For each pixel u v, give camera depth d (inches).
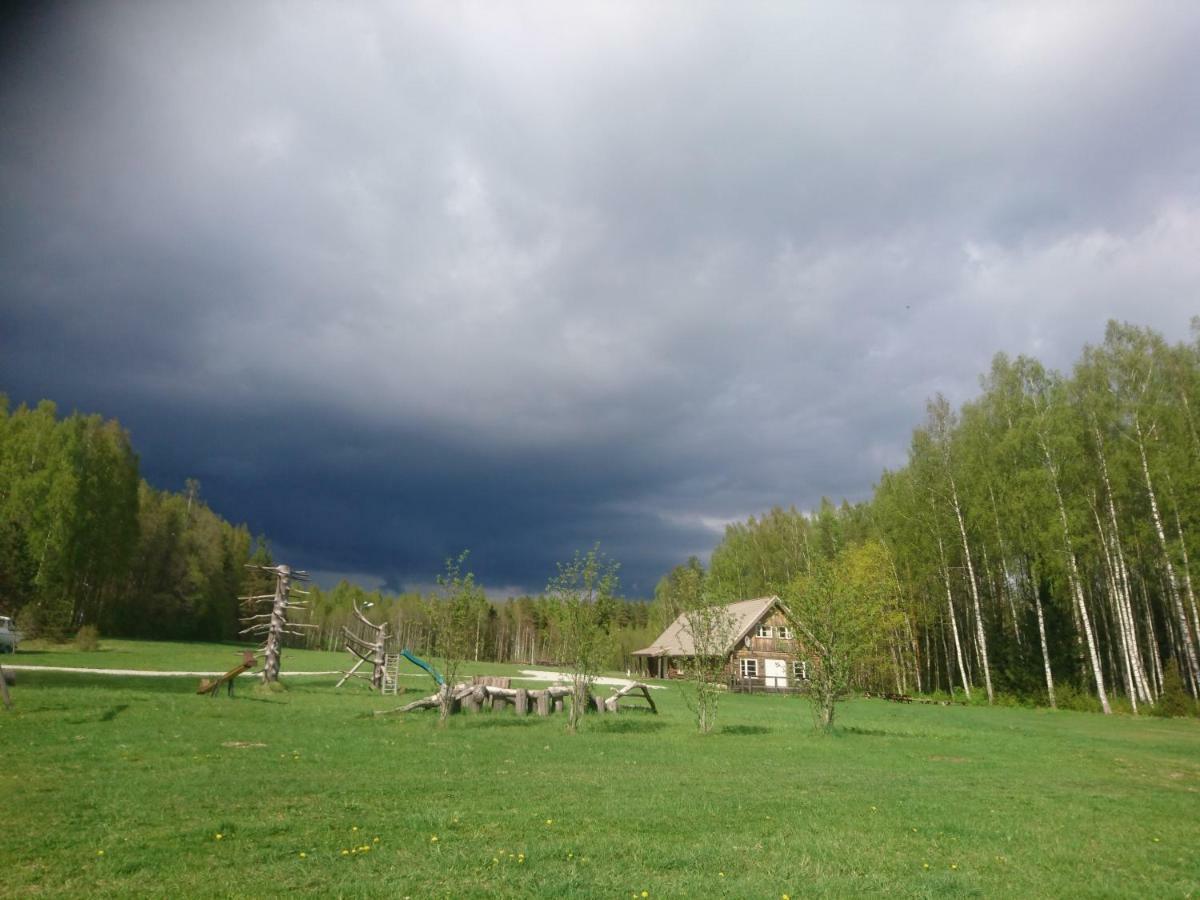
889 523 2208.4
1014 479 1777.8
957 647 1966.0
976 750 780.6
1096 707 1604.3
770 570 3073.3
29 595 2033.7
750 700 1743.4
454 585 882.8
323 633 4350.4
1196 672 1483.8
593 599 872.3
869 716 1305.4
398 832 344.5
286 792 423.2
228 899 250.7
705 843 343.6
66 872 271.7
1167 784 601.6
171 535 3560.5
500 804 414.3
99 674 1280.8
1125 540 1688.0
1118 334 1678.2
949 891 290.4
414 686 1578.5
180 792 409.7
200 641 3671.3
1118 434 1660.9
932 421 2050.9
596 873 291.9
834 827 390.9
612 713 1114.1
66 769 465.7
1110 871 330.0
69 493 2517.2
